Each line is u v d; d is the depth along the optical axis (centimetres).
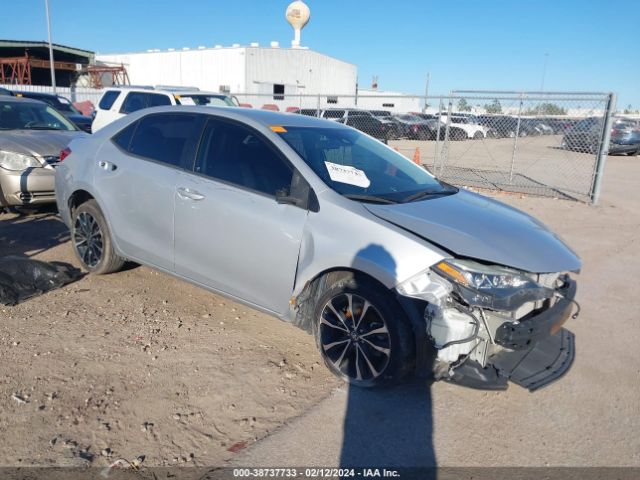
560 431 316
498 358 331
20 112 784
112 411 308
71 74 4241
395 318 319
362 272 331
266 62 3700
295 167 365
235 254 384
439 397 343
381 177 405
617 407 344
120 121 492
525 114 1465
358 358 343
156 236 437
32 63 3631
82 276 509
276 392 338
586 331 460
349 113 2109
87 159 493
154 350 379
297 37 4078
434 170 1413
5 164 666
